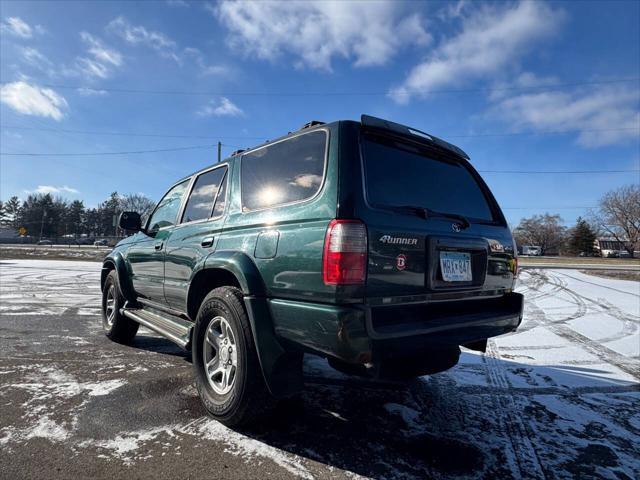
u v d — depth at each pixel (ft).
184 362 12.94
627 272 67.87
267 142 9.30
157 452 7.32
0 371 11.80
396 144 8.47
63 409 9.11
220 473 6.70
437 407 9.75
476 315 8.65
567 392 10.98
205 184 11.34
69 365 12.48
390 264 6.87
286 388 7.55
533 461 7.36
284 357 7.60
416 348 7.13
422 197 8.47
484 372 12.72
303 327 6.84
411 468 7.02
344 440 7.96
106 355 13.71
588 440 8.23
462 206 9.54
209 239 9.74
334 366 7.26
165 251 11.97
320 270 6.59
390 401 10.06
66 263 69.00
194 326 9.32
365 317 6.35
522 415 9.40
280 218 7.75
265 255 7.78
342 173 6.98
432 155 9.37
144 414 8.93
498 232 9.74
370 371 6.57
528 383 11.69
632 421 9.19
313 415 9.12
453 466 7.12
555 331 19.52
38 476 6.48
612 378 12.25
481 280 8.80
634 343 16.99
